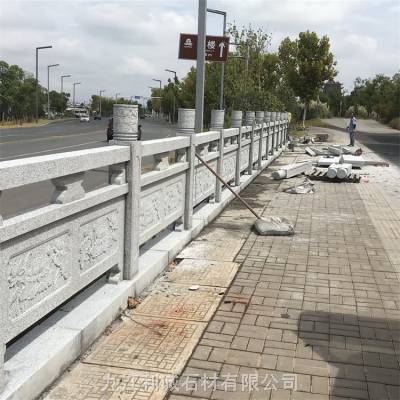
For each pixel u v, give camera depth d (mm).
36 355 3316
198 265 5863
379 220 8430
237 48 24719
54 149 20734
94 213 4020
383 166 16469
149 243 6121
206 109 26859
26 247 3092
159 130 43812
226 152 9445
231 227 7719
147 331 4148
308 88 38562
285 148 22688
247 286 5215
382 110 67062
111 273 4660
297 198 10422
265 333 4141
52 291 3457
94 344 3906
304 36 38375
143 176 5094
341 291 5121
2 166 2822
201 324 4289
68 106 120875
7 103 58844
